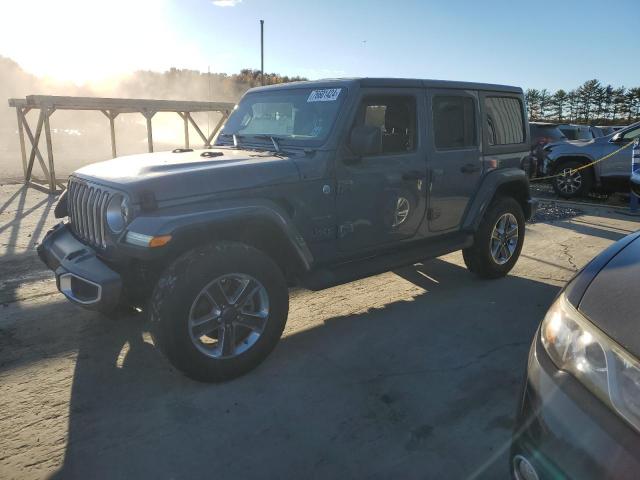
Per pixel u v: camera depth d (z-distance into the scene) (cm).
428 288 507
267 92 439
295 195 345
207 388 314
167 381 322
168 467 245
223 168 322
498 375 336
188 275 288
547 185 1312
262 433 272
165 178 301
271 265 324
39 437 266
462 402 304
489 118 498
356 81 379
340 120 366
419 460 252
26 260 568
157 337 292
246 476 240
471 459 253
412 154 419
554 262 604
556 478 164
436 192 443
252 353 324
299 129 390
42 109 1029
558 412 168
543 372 182
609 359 160
